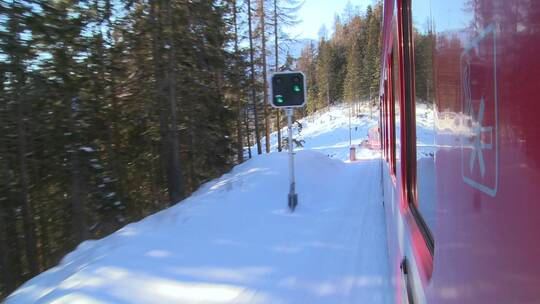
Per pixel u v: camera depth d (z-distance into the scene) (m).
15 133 15.09
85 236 17.62
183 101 21.16
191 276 6.45
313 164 17.94
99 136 19.02
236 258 7.30
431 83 1.88
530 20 0.72
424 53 2.14
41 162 16.78
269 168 16.03
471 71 1.06
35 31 13.53
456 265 1.22
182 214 10.20
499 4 0.85
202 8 20.23
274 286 6.12
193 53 20.53
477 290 1.01
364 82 85.25
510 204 0.80
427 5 2.00
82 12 16.84
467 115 1.10
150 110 20.09
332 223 9.78
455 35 1.25
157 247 7.80
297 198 11.26
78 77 17.22
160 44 18.34
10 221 16.72
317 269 6.77
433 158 1.81
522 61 0.75
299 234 8.88
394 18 3.80
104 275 6.35
